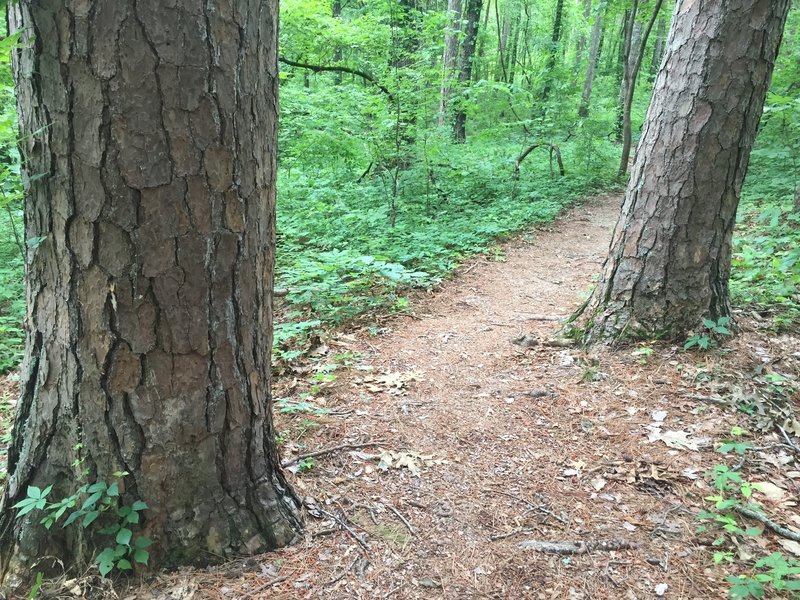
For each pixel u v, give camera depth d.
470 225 9.04
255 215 2.10
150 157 1.77
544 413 3.61
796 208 7.64
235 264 2.05
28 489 1.98
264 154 2.10
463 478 2.93
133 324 1.91
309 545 2.38
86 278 1.86
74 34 1.65
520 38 33.47
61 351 1.97
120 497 2.07
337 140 8.84
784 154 9.19
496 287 6.56
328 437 3.28
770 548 2.39
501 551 2.40
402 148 9.13
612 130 19.81
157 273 1.88
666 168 4.12
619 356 4.23
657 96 4.21
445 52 13.91
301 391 3.92
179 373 2.02
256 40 1.95
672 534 2.50
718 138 3.95
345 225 8.61
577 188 12.22
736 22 3.81
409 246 7.68
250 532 2.28
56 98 1.71
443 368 4.34
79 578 2.09
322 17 8.66
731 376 3.76
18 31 1.61
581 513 2.65
